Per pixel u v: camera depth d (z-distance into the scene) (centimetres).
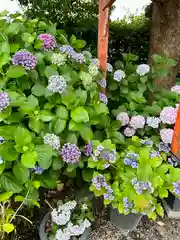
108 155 138
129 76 188
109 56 286
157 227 167
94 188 137
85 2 311
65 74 139
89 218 146
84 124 137
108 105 191
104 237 157
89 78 142
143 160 135
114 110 177
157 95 188
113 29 304
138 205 126
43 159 119
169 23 212
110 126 161
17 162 119
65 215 135
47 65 142
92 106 146
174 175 136
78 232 136
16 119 123
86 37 275
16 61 129
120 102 190
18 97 122
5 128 118
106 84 175
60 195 167
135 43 300
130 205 129
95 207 171
